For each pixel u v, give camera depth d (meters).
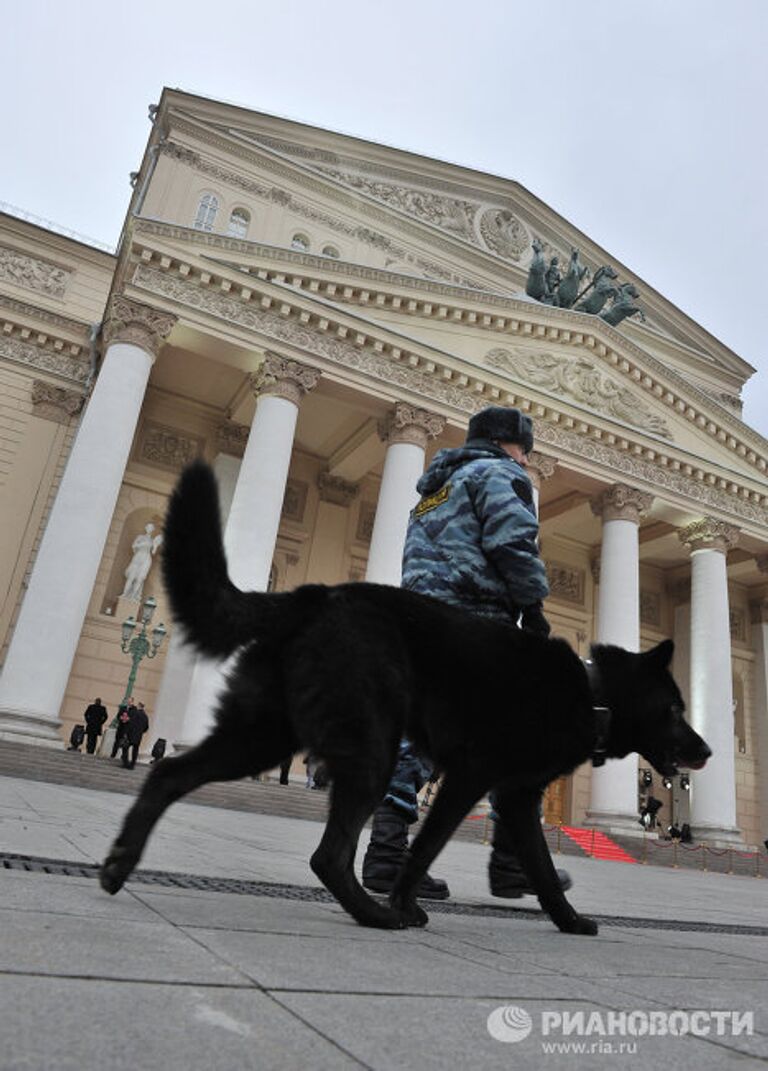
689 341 47.16
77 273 31.70
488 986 2.10
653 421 31.33
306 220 35.72
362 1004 1.74
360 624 3.04
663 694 3.76
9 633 26.48
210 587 2.92
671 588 40.31
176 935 2.24
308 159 37.97
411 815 4.82
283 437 23.77
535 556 4.24
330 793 2.92
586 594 37.94
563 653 3.53
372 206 37.22
